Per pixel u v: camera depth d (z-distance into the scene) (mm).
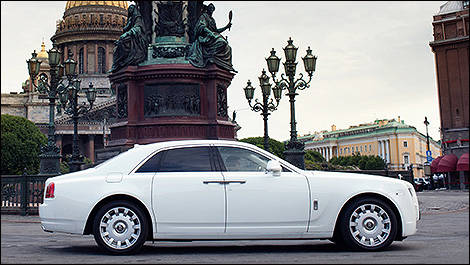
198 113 19406
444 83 22812
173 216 7895
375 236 7984
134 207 7891
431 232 11078
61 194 8000
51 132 21391
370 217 8008
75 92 24406
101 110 100938
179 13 20500
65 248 8914
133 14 20500
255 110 23422
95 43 108250
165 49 19797
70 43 109250
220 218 7922
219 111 19781
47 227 8023
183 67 19219
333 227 8023
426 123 56188
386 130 148000
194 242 10211
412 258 7008
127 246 7832
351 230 7988
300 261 6926
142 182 7988
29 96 108562
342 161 143625
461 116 22547
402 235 8062
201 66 19500
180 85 19281
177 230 7898
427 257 7066
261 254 7852
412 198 8312
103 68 108688
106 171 8141
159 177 8031
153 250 8633
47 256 7754
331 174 8281
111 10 110625
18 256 7762
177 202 7914
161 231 7887
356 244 7953
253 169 8219
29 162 78625
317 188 8070
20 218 17812
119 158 8258
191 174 8062
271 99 23812
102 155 19891
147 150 8297
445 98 22578
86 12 109625
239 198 7961
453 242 8922
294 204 8000
